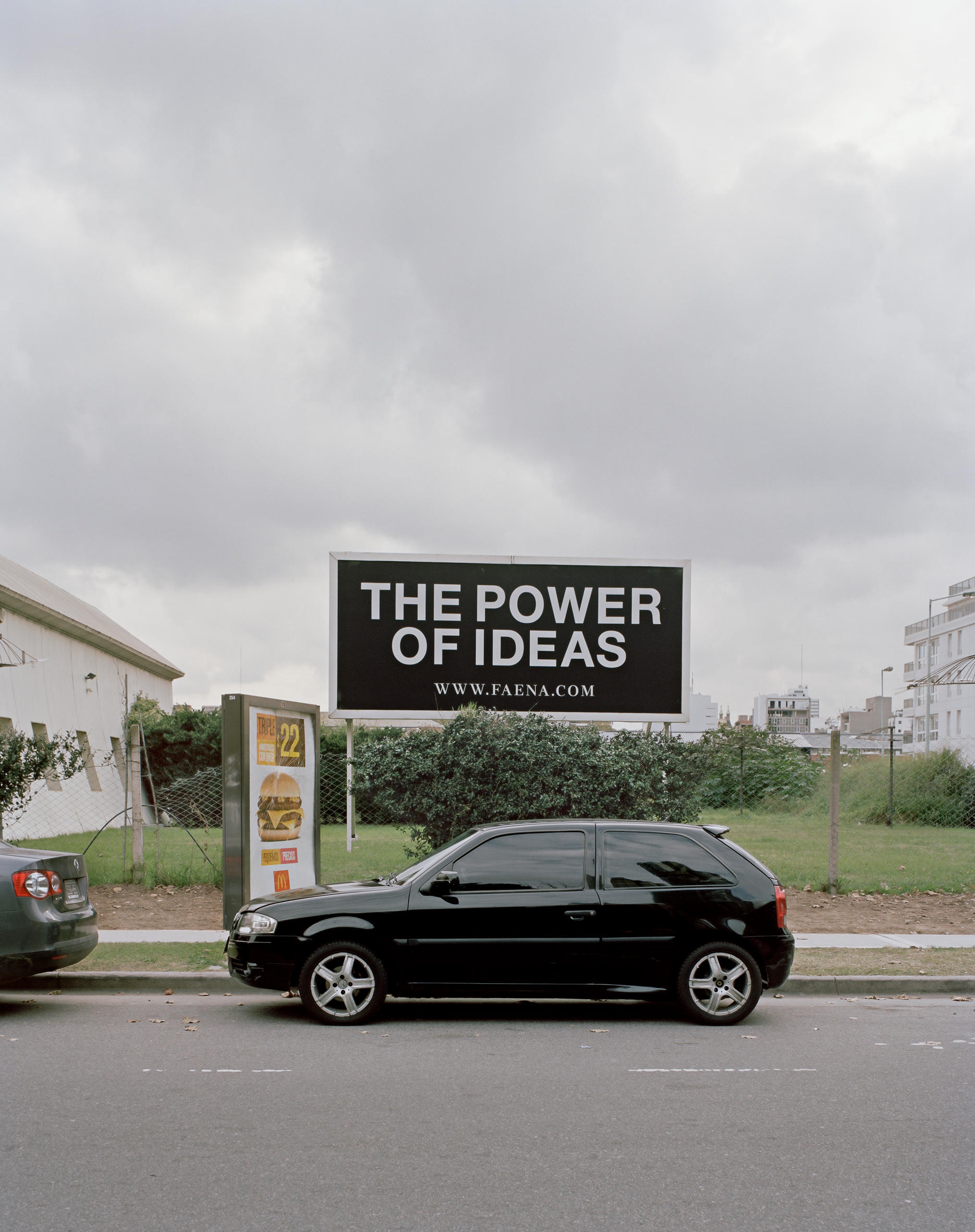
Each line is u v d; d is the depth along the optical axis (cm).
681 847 852
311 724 1318
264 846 1195
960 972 994
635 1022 840
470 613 1805
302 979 820
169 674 4634
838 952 1080
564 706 1794
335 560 1809
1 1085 636
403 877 883
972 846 2152
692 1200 464
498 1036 782
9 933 814
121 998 920
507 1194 468
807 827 2778
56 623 2977
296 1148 526
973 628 7981
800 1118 584
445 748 1400
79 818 3053
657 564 1816
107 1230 427
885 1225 441
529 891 830
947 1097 625
